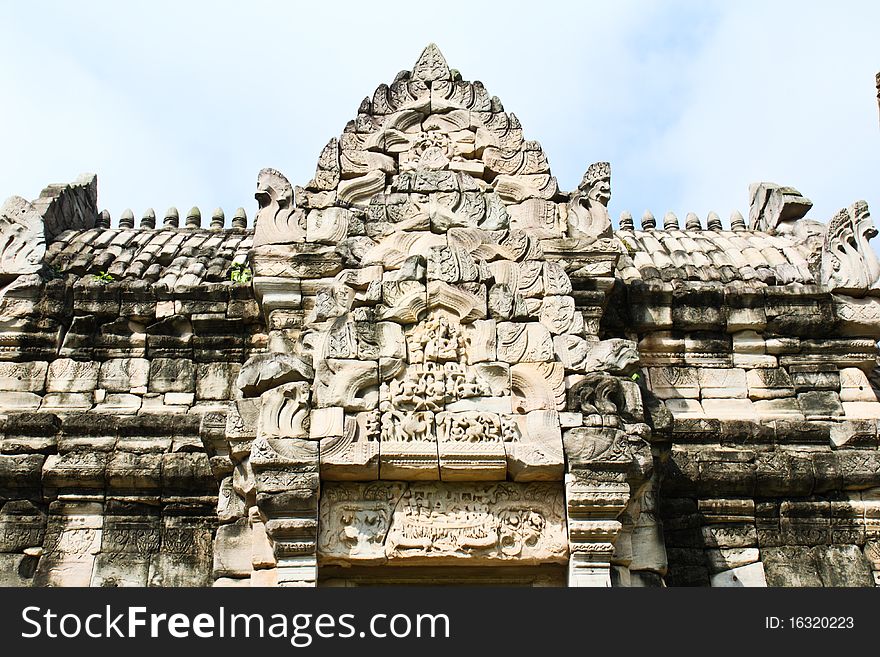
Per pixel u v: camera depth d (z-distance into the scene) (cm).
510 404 1178
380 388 1179
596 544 1120
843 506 1446
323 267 1445
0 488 1388
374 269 1282
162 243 1741
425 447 1136
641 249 1794
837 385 1568
